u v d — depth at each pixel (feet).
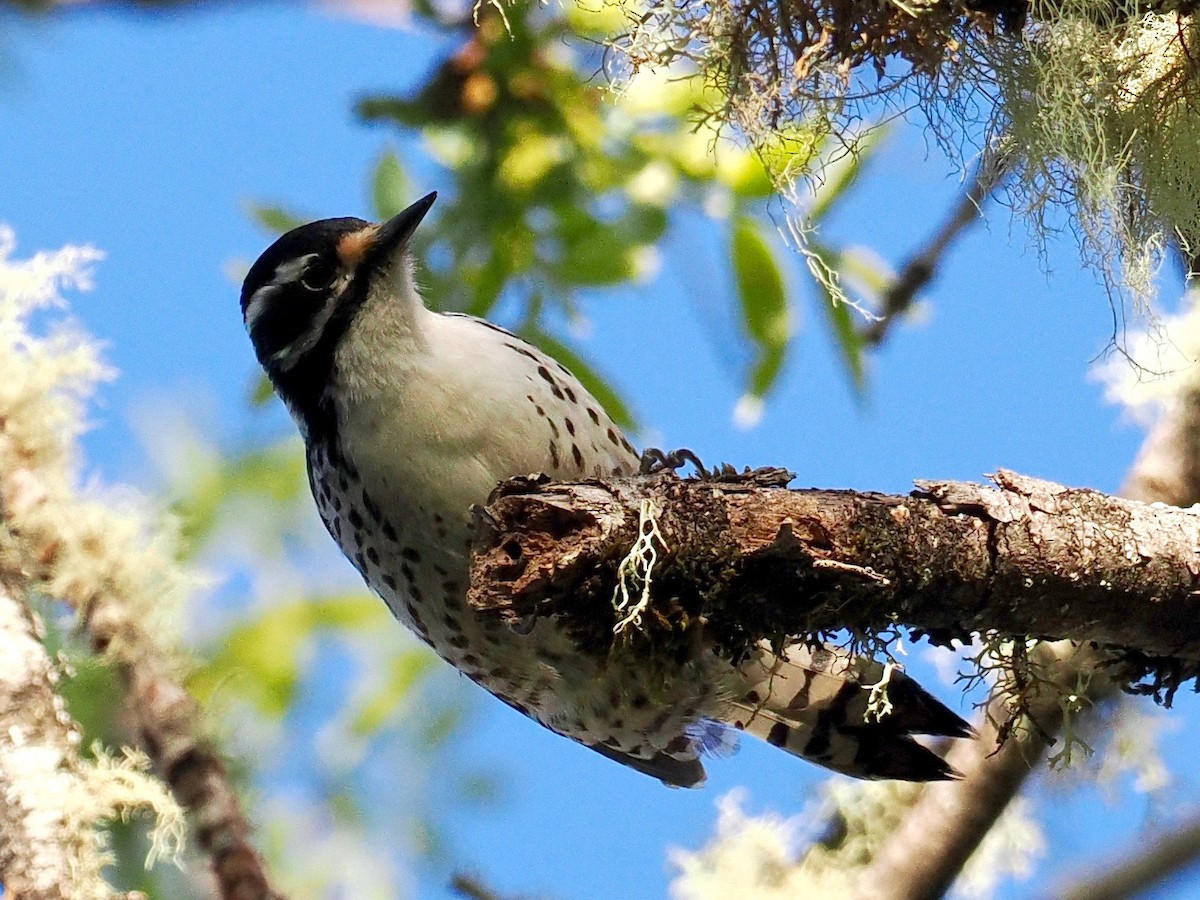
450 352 33.78
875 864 36.06
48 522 28.68
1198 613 23.65
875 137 33.50
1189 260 28.60
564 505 21.62
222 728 29.71
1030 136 26.16
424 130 34.60
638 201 34.58
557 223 35.06
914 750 33.86
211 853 27.61
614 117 34.55
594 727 37.14
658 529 21.79
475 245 35.68
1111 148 26.48
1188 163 26.40
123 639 28.53
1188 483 34.17
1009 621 23.40
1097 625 23.66
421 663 40.55
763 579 22.31
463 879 36.55
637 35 27.07
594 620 22.44
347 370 33.96
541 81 34.30
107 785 25.31
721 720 35.60
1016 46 26.27
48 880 22.03
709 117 30.35
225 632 39.40
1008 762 34.88
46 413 29.40
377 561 34.99
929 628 23.63
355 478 34.14
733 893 39.04
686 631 22.52
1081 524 23.15
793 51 26.40
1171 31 26.16
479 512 21.90
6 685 23.45
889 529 22.40
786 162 29.96
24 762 22.89
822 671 33.19
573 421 34.24
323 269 34.53
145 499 31.35
